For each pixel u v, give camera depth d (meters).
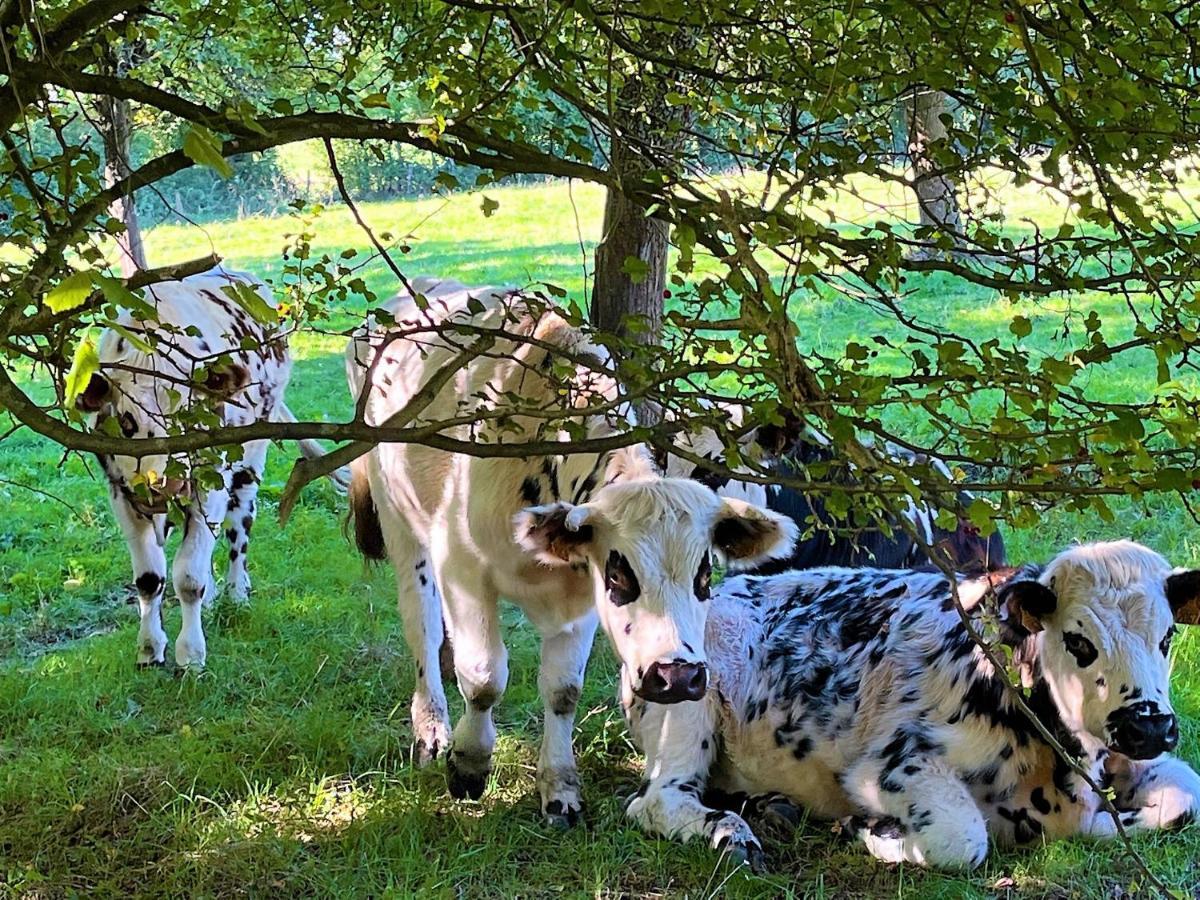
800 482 2.47
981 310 13.06
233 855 4.32
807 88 2.94
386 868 4.23
